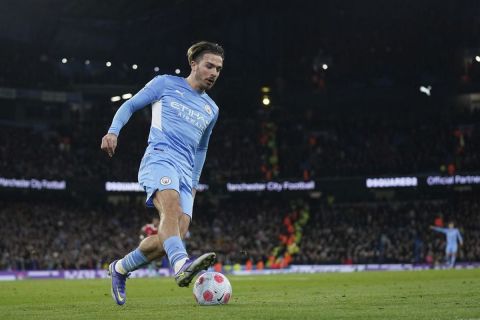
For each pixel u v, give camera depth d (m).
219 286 12.35
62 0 83.38
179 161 11.66
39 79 91.44
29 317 10.58
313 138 92.06
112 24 93.31
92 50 96.00
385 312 10.67
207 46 12.12
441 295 16.28
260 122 96.56
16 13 87.06
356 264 75.12
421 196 87.56
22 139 85.00
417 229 79.19
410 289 20.66
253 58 100.12
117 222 84.62
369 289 21.83
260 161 91.06
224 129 96.12
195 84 12.16
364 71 96.75
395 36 95.19
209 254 9.92
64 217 82.56
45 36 91.75
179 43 98.62
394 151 87.25
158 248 11.84
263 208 90.81
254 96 98.38
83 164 87.06
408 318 9.59
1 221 76.25
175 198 11.20
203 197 93.12
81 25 92.44
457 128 86.94
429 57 93.31
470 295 16.12
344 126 94.38
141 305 13.09
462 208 80.88
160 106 11.92
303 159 90.12
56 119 94.62
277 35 99.75
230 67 100.19
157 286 31.23
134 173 87.25
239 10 94.19
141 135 93.12
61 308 12.84
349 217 85.19
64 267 72.25
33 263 71.12
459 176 77.44
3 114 91.19
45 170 82.56
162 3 86.75
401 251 75.94
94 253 76.56
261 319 9.40
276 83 97.88
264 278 45.25
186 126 11.87
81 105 96.25
